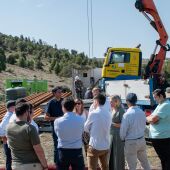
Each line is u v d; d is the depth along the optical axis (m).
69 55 90.56
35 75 62.84
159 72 18.05
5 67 59.72
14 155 6.05
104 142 7.67
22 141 5.92
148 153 11.79
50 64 77.06
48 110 9.80
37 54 87.75
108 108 8.50
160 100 8.29
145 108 14.93
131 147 7.90
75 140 7.02
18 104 6.12
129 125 7.88
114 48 17.89
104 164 7.99
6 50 88.25
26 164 5.96
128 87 15.23
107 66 17.94
